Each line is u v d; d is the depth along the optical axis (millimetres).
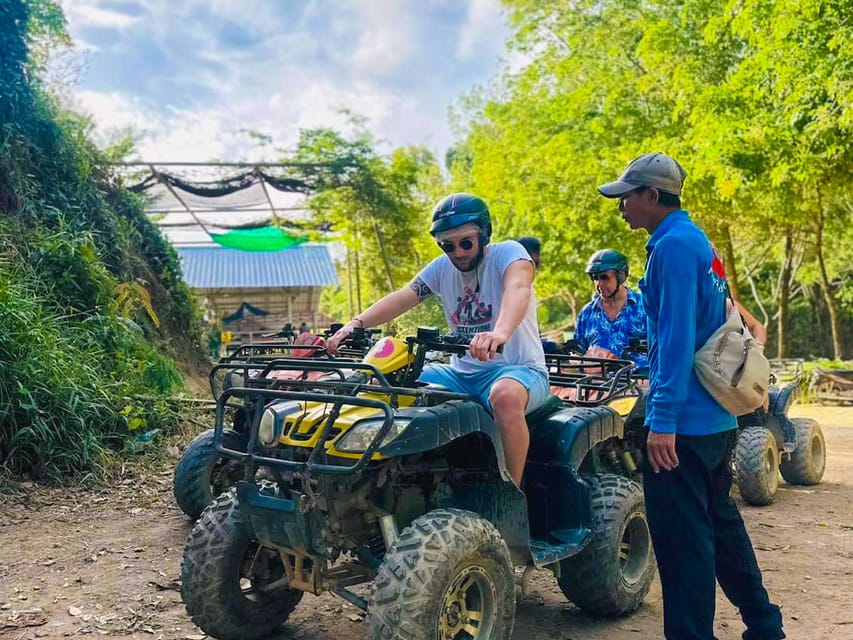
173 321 13672
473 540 3025
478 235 3717
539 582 4629
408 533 3008
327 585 3287
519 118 23406
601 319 6234
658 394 3104
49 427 6621
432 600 2844
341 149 16219
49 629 3801
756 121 12953
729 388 3135
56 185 10375
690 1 16375
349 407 3295
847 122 10773
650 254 3277
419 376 3691
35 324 7059
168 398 8328
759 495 6512
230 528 3475
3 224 8688
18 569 4660
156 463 7129
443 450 3568
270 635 3775
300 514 3041
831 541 5445
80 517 5750
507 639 3211
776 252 30109
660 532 3225
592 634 3840
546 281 23391
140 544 5156
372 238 19547
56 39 11656
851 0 10750
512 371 3689
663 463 3100
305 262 31109
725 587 3432
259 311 30859
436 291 4074
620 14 19312
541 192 20828
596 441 4043
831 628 3838
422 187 21375
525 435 3545
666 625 3199
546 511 3924
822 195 17422
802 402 16297
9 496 6035
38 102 10461
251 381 3551
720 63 16141
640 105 18688
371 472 3244
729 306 3268
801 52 11320
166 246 14070
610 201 18906
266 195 17266
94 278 8945
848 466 8648
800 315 35250
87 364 7539
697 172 14297
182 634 3750
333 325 5426
